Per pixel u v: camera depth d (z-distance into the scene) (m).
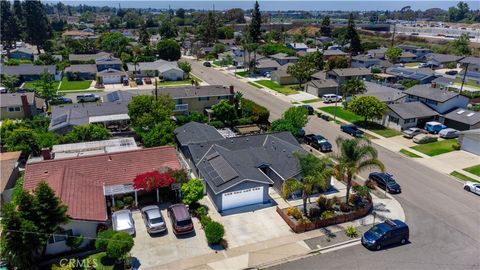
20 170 41.91
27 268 26.02
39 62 108.12
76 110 56.72
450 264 28.09
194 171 41.28
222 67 117.06
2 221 24.80
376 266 27.73
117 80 92.69
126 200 34.81
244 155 40.34
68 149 42.84
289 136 46.16
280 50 130.50
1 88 77.56
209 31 167.00
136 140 52.78
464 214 35.16
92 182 34.41
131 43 148.50
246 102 64.81
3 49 139.62
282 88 87.88
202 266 27.45
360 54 131.38
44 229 25.55
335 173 33.34
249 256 28.69
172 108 56.62
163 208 34.97
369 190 37.69
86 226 29.17
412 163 46.78
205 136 46.22
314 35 194.75
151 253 28.73
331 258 28.61
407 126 59.03
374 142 54.12
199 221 33.12
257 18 164.50
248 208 35.50
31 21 138.12
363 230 32.28
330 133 57.50
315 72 93.69
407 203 37.00
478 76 92.56
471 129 56.50
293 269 27.34
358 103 60.22
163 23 179.62
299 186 32.47
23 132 44.94
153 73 100.25
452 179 42.44
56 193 29.98
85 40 143.12
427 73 92.56
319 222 32.38
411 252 29.45
